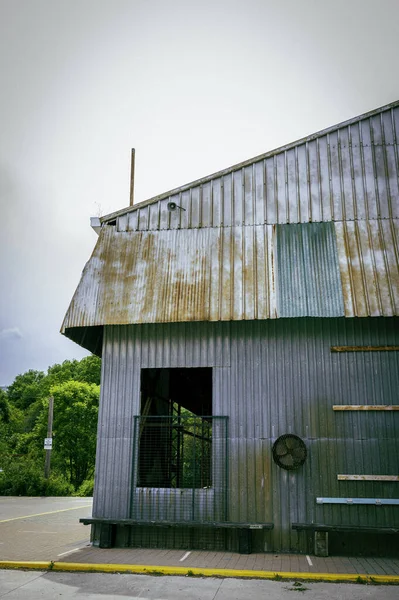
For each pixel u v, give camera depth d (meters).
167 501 11.42
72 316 12.29
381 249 11.91
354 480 10.98
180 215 13.12
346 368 11.55
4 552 10.84
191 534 11.26
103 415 12.09
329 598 7.65
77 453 51.56
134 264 12.71
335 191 12.70
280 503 11.07
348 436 11.21
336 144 13.05
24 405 86.75
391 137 12.95
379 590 8.12
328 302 11.38
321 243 12.20
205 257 12.49
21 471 33.09
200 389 18.31
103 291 12.47
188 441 19.77
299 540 10.86
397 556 10.55
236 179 13.15
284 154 13.16
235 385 11.81
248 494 11.20
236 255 12.38
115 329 12.54
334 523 10.83
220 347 12.05
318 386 11.55
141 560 9.92
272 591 8.05
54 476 34.94
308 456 11.23
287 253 12.20
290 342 11.85
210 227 12.88
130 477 11.64
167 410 15.30
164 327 12.38
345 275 11.66
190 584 8.48
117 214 13.38
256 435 11.48
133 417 11.98
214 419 11.70
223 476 11.38
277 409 11.55
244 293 11.83
